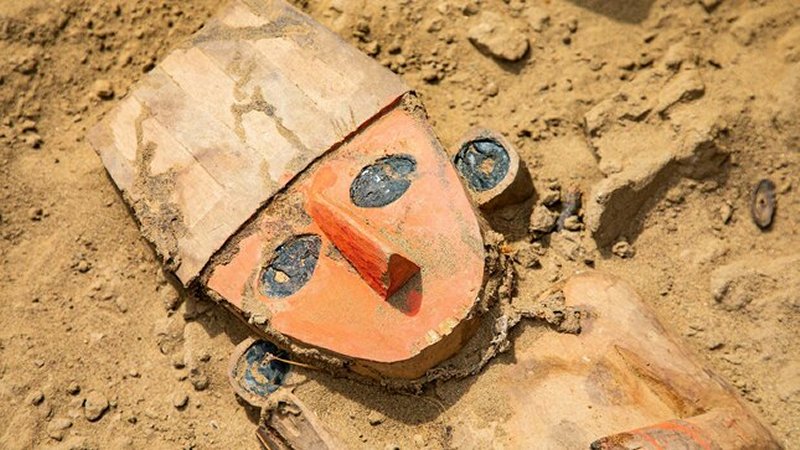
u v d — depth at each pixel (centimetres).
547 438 49
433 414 52
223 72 58
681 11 63
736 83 60
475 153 56
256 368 53
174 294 58
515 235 58
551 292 53
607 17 63
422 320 50
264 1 60
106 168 57
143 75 62
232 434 55
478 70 63
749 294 56
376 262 50
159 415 56
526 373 51
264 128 56
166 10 65
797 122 58
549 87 62
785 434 53
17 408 56
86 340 58
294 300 52
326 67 57
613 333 51
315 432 50
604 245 58
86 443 55
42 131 63
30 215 61
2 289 59
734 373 55
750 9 62
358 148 55
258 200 54
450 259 51
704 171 58
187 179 56
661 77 60
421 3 64
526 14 64
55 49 64
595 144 59
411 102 56
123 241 60
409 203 52
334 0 64
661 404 50
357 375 52
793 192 58
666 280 57
